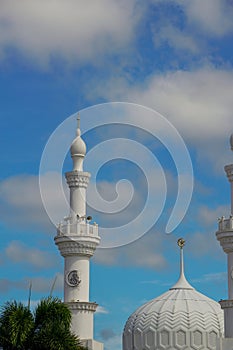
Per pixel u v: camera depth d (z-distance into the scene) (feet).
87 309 375.86
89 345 357.41
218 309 405.39
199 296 412.57
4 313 251.19
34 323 252.01
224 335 373.40
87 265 386.11
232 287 370.12
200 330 393.29
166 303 407.03
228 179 382.42
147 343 398.01
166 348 393.70
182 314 398.42
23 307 252.83
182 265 428.97
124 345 411.75
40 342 248.93
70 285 381.40
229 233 371.76
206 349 391.45
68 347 252.01
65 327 256.93
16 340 245.45
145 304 417.08
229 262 373.81
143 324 402.52
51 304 256.93
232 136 390.01
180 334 393.91
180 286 419.33
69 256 385.29
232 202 378.12
